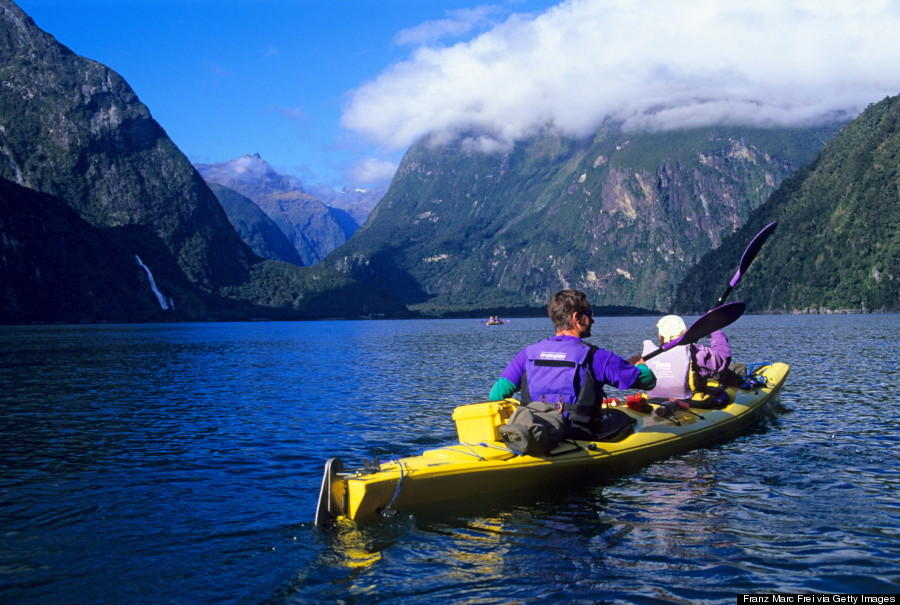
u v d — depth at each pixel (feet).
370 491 20.29
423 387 65.92
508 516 22.20
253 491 26.91
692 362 33.73
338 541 20.12
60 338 236.22
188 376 80.59
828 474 27.35
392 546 19.53
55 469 31.19
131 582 17.57
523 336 221.25
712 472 27.68
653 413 31.37
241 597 16.58
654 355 31.76
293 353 132.57
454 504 22.00
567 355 24.39
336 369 89.51
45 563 18.97
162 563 18.84
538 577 17.28
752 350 108.88
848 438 34.94
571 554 18.78
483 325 456.86
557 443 24.00
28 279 645.10
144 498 25.88
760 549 19.08
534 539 19.94
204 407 52.39
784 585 16.72
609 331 241.55
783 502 23.54
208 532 21.44
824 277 655.35
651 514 22.22
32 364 104.01
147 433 40.73
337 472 21.01
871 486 25.61
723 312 30.55
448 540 19.90
